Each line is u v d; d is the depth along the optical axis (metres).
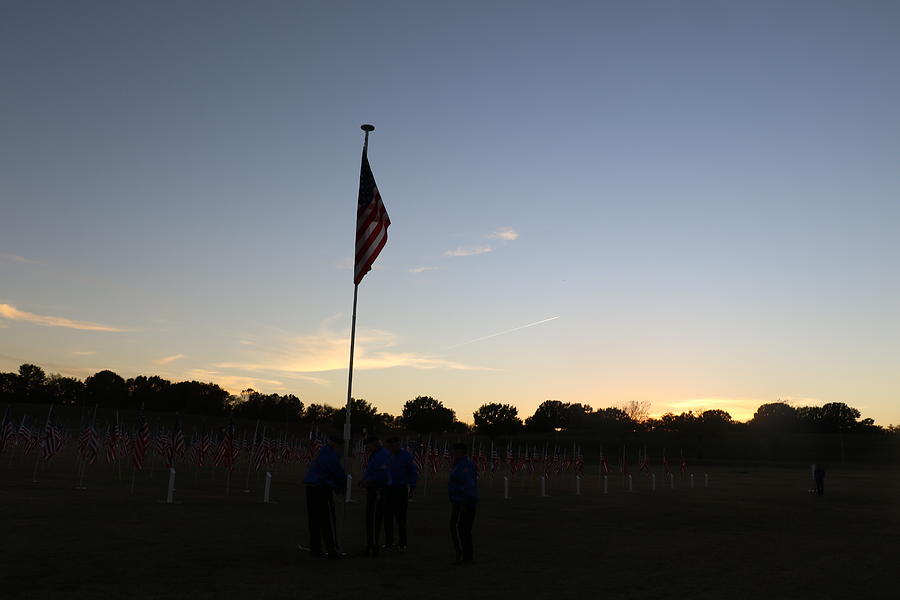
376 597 10.23
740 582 12.50
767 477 82.06
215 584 10.94
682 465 86.62
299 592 10.46
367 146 18.42
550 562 14.36
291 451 72.25
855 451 160.38
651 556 15.76
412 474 15.59
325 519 13.88
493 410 173.25
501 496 40.59
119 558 13.35
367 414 152.00
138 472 52.72
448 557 14.56
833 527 23.95
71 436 92.62
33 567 12.20
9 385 196.75
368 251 17.64
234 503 27.70
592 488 52.53
